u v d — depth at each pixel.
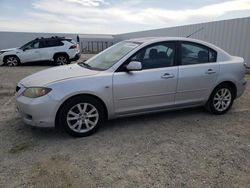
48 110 4.11
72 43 16.08
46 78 4.41
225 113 5.73
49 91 4.12
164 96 4.90
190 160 3.65
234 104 6.43
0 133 4.51
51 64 16.28
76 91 4.20
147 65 4.77
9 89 8.10
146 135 4.49
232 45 12.56
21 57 15.24
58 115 4.27
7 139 4.28
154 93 4.79
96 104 4.40
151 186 3.04
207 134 4.57
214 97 5.46
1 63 15.30
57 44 15.69
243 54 11.91
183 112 5.73
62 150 3.92
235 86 5.61
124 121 5.14
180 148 4.01
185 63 5.09
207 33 14.55
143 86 4.66
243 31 11.87
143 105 4.77
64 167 3.43
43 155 3.75
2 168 3.39
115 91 4.46
